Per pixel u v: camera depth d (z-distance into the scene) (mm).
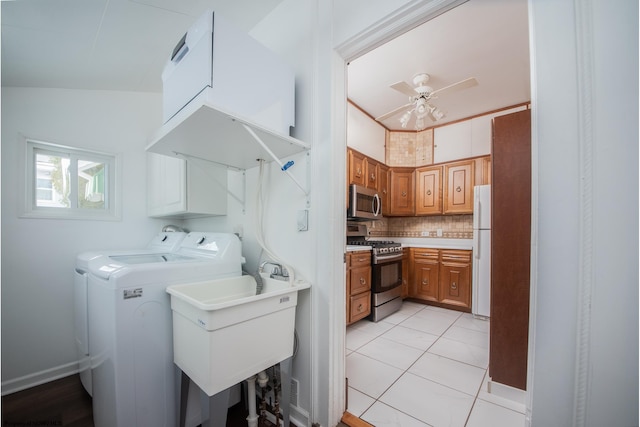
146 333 1157
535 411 772
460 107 3328
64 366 1919
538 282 768
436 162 3836
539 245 769
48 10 1226
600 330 678
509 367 1552
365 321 2902
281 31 1602
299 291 1403
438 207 3746
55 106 1952
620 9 665
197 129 1119
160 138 1231
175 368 1238
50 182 1993
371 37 1207
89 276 1366
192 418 1272
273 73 1267
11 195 1773
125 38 1539
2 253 1741
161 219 2480
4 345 1726
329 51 1335
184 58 1130
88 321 1408
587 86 700
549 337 751
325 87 1343
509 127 1572
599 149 683
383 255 3016
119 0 1265
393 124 3863
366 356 2078
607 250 671
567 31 731
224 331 969
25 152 1829
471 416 1410
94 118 2127
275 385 1353
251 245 1726
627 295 646
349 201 3051
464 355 2094
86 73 1841
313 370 1332
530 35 796
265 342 1120
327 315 1297
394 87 2467
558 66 742
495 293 1600
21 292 1794
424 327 2713
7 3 1147
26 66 1610
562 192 732
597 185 684
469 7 1793
